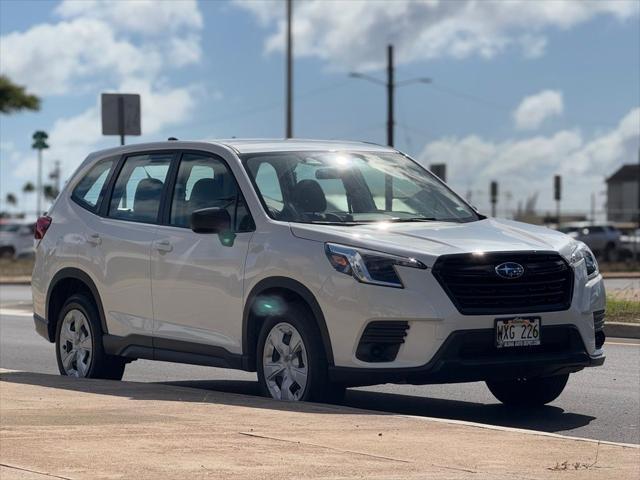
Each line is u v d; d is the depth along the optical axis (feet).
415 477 21.65
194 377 41.86
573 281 31.22
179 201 35.12
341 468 22.21
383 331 29.86
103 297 36.73
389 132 140.05
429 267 29.68
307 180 33.35
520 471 22.53
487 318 29.84
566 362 30.86
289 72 113.29
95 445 24.02
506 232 32.17
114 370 37.37
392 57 140.36
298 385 31.17
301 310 31.17
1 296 86.17
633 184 362.94
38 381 34.94
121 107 66.49
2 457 22.80
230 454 23.26
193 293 33.91
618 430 30.89
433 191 34.83
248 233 32.65
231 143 34.83
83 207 38.22
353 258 30.14
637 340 50.90
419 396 36.68
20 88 132.16
